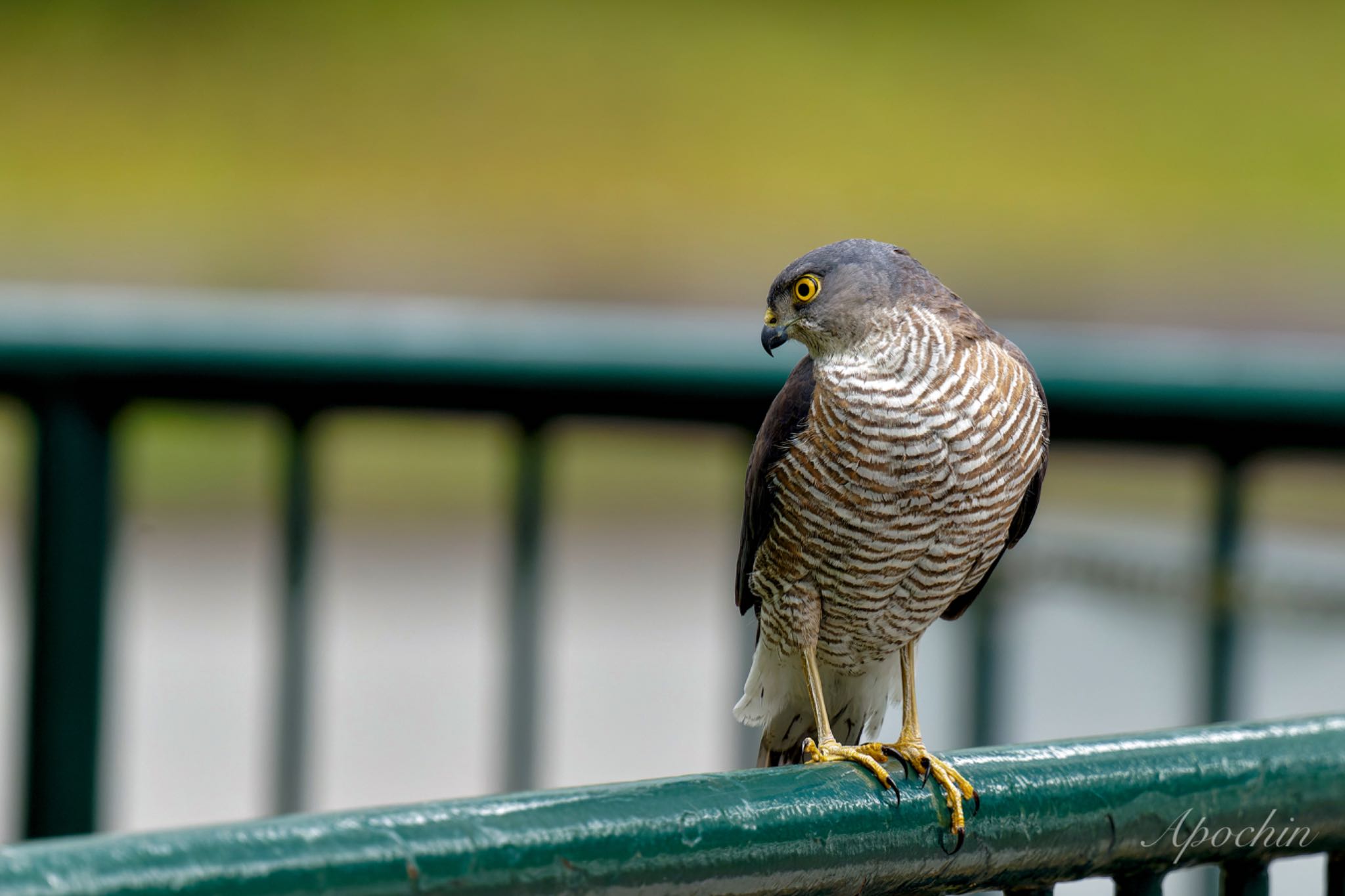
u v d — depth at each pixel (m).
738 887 2.97
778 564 4.87
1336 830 3.43
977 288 26.58
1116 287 26.53
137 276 25.73
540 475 5.65
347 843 2.60
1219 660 5.87
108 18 34.88
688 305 26.75
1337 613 5.85
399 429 19.72
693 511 20.28
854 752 3.83
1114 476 12.06
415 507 19.75
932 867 3.19
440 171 29.69
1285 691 5.98
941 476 4.52
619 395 5.50
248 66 33.53
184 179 28.72
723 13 38.34
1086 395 5.49
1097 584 6.27
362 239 26.89
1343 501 8.84
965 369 4.49
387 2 36.94
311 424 5.57
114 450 5.54
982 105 34.56
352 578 17.66
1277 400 5.46
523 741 5.72
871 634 4.98
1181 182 31.09
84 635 5.53
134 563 17.33
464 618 16.64
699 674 15.38
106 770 5.63
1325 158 32.78
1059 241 28.03
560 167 30.09
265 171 29.30
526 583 5.70
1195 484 11.97
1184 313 26.34
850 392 4.55
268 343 5.40
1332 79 36.88
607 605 17.14
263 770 13.29
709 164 30.55
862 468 4.55
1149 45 38.44
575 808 2.82
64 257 25.69
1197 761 3.34
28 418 5.57
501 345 5.46
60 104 31.25
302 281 26.05
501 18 36.94
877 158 31.62
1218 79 36.81
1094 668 6.28
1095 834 3.28
